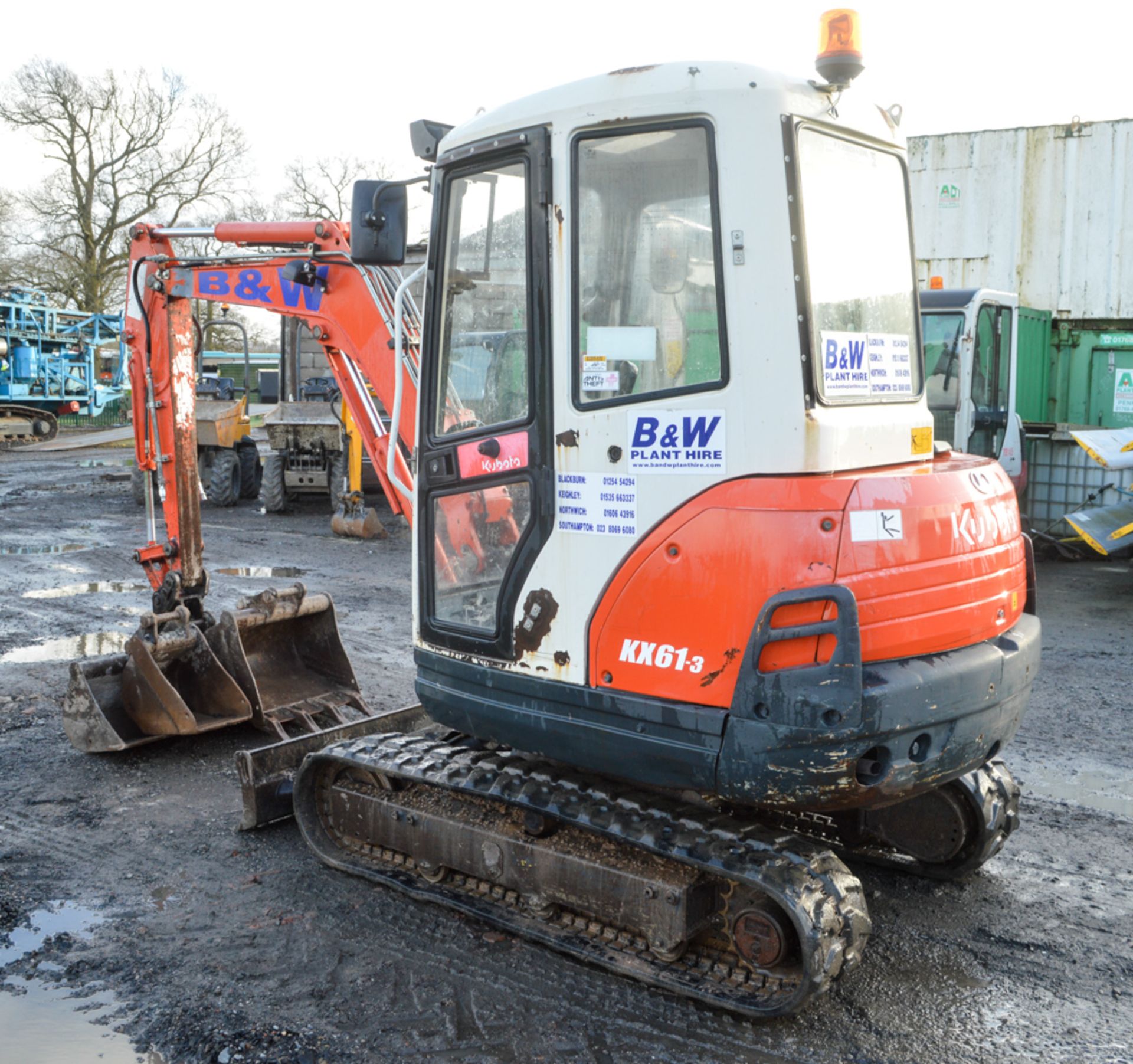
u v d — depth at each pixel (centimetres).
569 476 344
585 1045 326
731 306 308
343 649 607
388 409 485
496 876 393
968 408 983
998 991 354
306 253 514
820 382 314
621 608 335
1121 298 1182
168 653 572
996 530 357
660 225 323
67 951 383
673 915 342
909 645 317
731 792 317
